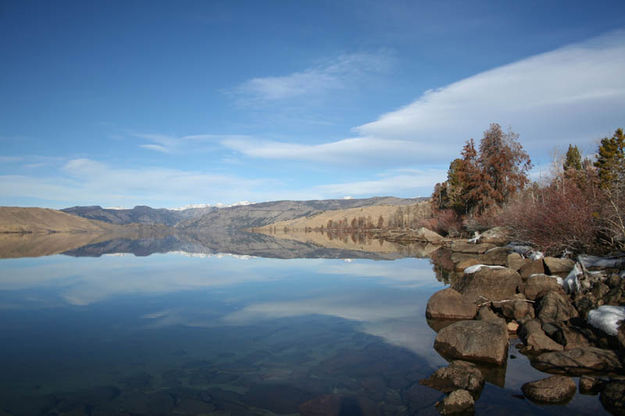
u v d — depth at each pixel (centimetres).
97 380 641
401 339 863
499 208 4209
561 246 1786
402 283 1633
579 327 816
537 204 2220
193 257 3097
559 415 516
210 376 657
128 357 753
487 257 2267
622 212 1513
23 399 571
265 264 2481
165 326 977
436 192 6744
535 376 654
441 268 2145
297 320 1034
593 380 597
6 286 1598
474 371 632
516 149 4228
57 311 1146
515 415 516
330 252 3550
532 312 992
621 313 761
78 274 1978
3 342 849
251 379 643
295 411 533
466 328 784
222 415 522
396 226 10244
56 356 760
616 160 2070
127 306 1214
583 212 1677
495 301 1102
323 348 803
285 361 728
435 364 711
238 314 1102
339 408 541
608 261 1282
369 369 687
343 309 1159
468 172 4509
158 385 620
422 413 526
